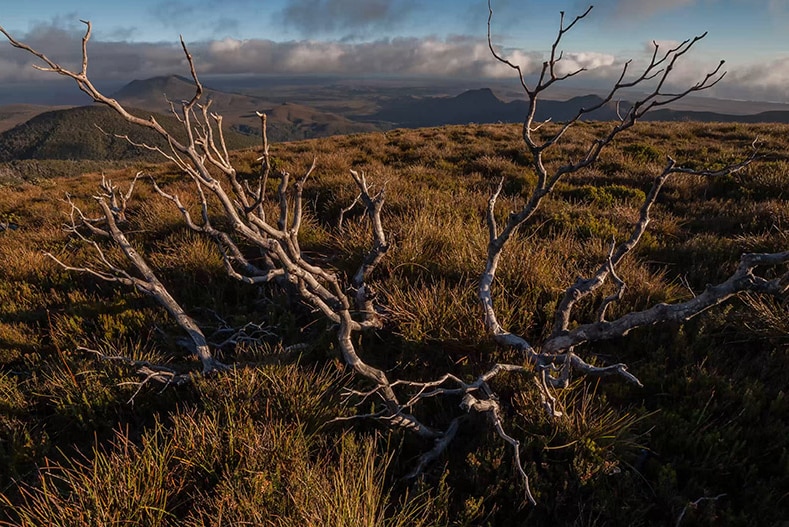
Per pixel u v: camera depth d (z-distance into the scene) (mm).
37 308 4969
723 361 3412
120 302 4730
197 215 7219
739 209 7289
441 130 18359
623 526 2248
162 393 3377
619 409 2959
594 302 4055
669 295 4168
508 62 2307
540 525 2338
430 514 2355
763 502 2279
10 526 2279
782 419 2893
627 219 6773
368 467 2547
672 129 16297
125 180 13750
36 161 105812
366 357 3594
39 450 2949
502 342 3340
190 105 1944
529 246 5012
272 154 14719
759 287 2402
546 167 10789
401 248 4879
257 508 2227
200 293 4941
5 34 1355
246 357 3742
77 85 1596
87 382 3346
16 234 8172
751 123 17875
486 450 2635
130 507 2246
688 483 2432
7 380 3568
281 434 2568
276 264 5023
